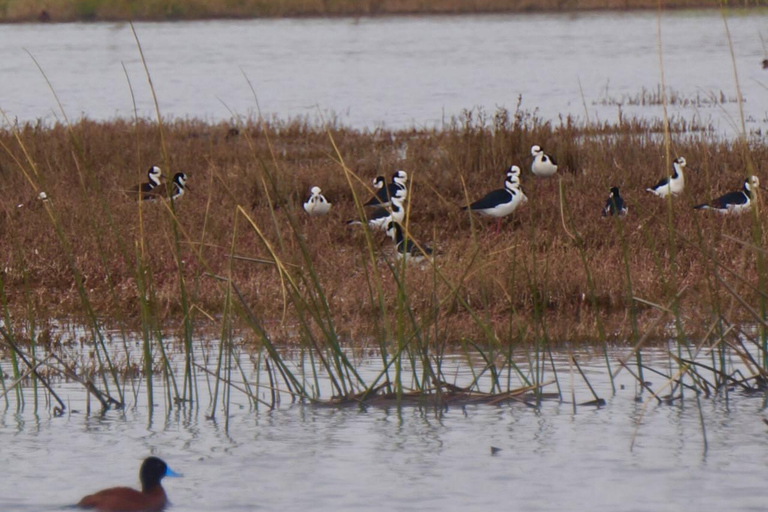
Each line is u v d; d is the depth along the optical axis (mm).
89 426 11547
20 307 16297
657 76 57719
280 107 47938
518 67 64000
